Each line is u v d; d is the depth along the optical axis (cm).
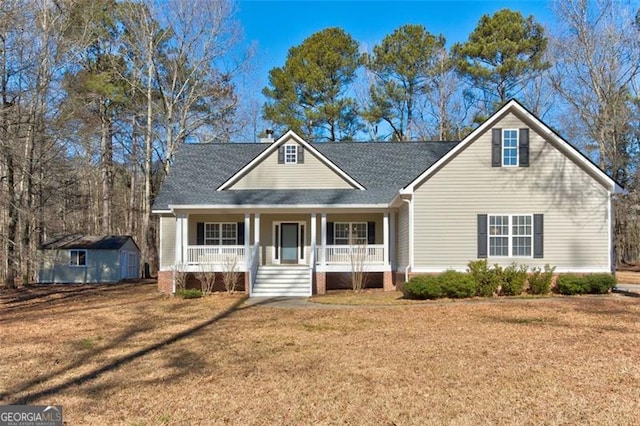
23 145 2273
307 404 730
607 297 1747
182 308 1772
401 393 769
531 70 3853
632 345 1041
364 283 2359
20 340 1245
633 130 3397
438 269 1977
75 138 2572
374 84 4375
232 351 1070
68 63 2811
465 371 876
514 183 1978
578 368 882
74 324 1472
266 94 4416
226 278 2208
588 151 3744
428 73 4309
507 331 1205
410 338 1149
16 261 2483
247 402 745
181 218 2273
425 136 4425
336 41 4303
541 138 1984
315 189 2464
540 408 696
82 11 2938
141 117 3784
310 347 1088
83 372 927
